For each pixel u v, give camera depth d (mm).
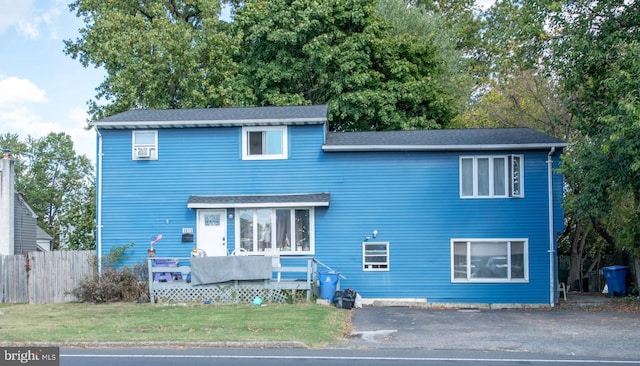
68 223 35750
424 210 22797
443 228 22734
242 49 32938
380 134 24469
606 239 24719
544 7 20047
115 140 23422
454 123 34781
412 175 22891
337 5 31578
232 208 22922
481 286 22516
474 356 12492
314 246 22797
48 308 20203
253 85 32219
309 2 31359
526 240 22500
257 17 32000
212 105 31562
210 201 22562
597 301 23141
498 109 30594
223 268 20797
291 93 32062
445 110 33344
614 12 19391
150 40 30781
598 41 19516
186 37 31297
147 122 22984
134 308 19391
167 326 15617
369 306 22109
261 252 22781
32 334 14555
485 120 31531
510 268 22547
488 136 23281
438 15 43594
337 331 15461
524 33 22406
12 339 13922
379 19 33031
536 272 22422
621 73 17250
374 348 13383
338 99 30984
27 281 22734
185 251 22953
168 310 18719
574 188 24859
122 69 32125
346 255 22781
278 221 22891
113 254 22719
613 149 18422
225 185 23156
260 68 31797
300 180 23047
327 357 12156
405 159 22938
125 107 31000
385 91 31719
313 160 23062
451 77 39281
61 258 22859
